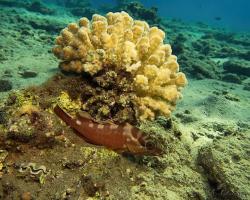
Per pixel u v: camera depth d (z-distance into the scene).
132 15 3.18
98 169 0.51
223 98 1.24
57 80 0.61
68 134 0.53
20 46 1.66
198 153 0.67
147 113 0.57
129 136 0.50
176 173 0.60
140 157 0.58
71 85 0.59
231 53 2.66
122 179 0.53
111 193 0.48
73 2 4.09
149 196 0.53
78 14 3.55
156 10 3.27
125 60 0.55
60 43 0.68
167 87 0.59
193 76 1.87
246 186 0.56
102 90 0.58
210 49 2.70
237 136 0.69
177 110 1.06
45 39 1.93
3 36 1.76
